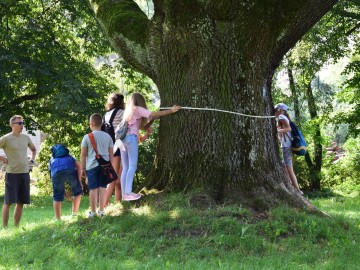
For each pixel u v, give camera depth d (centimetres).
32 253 633
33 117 2303
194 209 711
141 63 841
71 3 2091
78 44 2377
